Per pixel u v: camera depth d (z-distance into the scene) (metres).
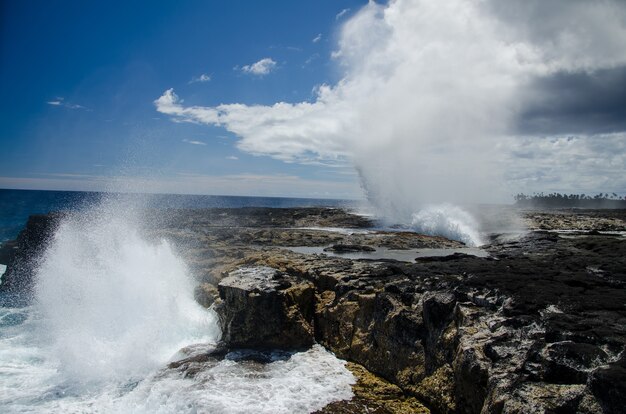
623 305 7.89
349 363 10.68
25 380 10.09
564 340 6.74
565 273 10.78
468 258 16.33
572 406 5.50
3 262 24.97
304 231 30.47
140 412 8.59
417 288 10.68
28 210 63.78
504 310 8.32
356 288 11.94
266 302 11.50
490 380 6.80
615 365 5.46
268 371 10.01
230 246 22.03
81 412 8.64
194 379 9.58
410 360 9.42
